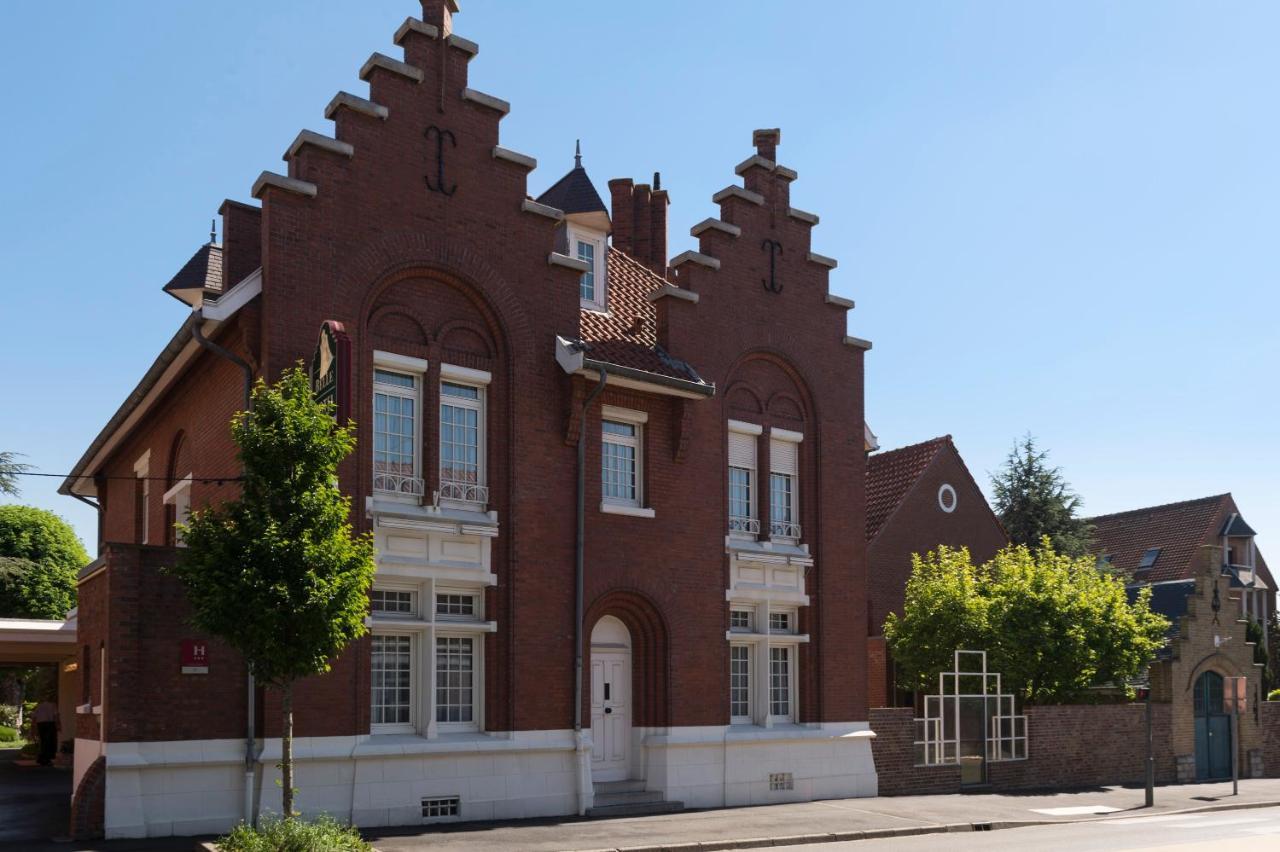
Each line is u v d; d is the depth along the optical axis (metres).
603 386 18.97
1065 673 26.83
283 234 16.48
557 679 18.61
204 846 13.33
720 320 21.83
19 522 50.22
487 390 18.69
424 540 17.53
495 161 18.98
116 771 14.59
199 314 16.06
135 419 21.92
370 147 17.53
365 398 17.11
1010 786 25.09
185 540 13.28
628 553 19.86
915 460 33.03
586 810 18.47
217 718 15.37
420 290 18.06
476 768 17.53
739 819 18.59
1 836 14.97
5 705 61.22
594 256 21.94
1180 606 40.34
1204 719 29.94
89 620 16.44
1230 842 16.64
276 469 13.34
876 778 22.86
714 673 20.81
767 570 22.05
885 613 30.44
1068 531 44.44
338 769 16.19
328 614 13.02
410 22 18.19
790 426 22.91
